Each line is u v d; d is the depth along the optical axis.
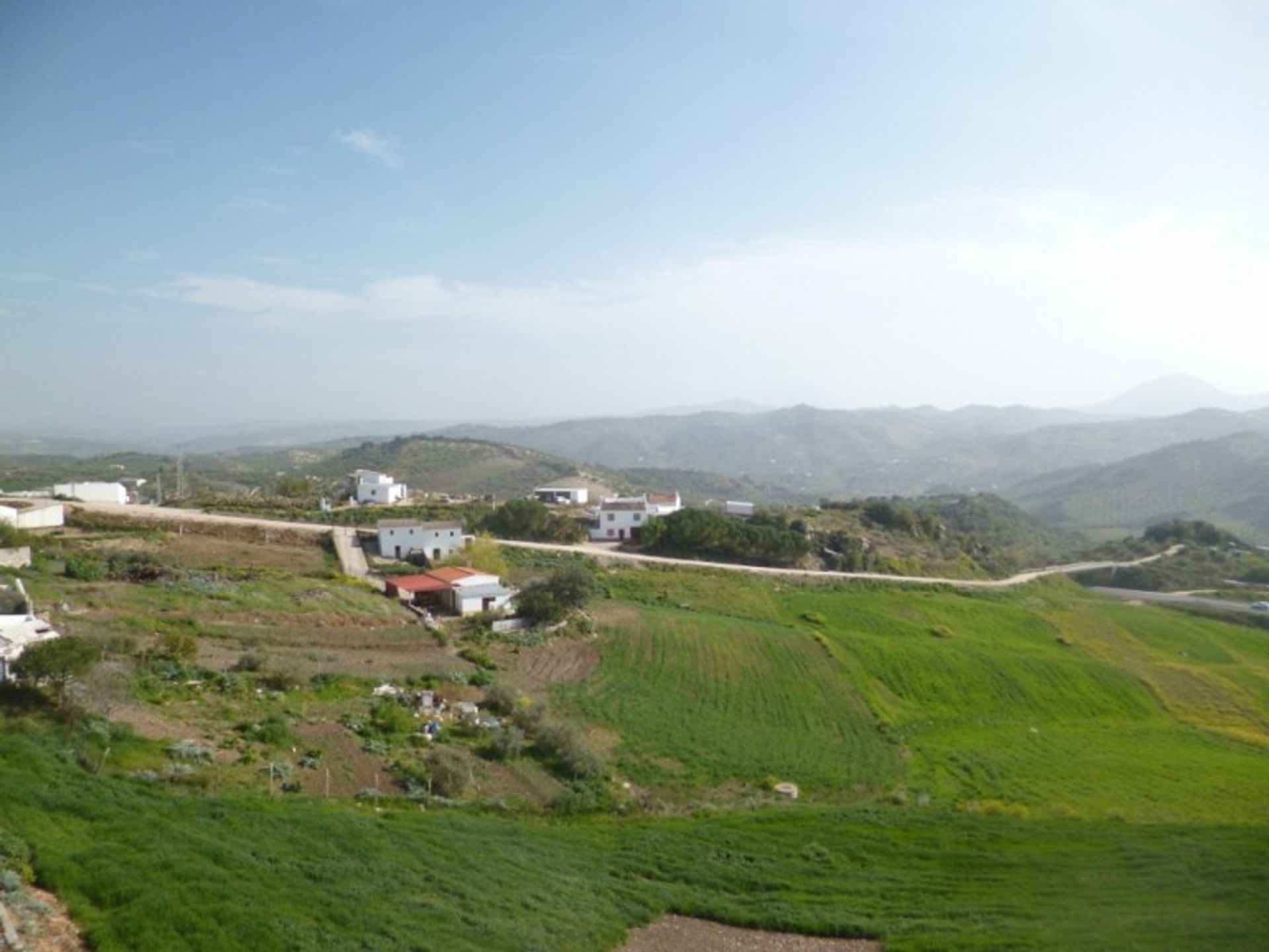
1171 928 22.95
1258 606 110.62
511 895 22.92
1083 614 102.19
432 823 28.08
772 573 102.06
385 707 41.72
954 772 51.34
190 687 38.19
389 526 85.06
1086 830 32.56
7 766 24.42
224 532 83.62
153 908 18.09
